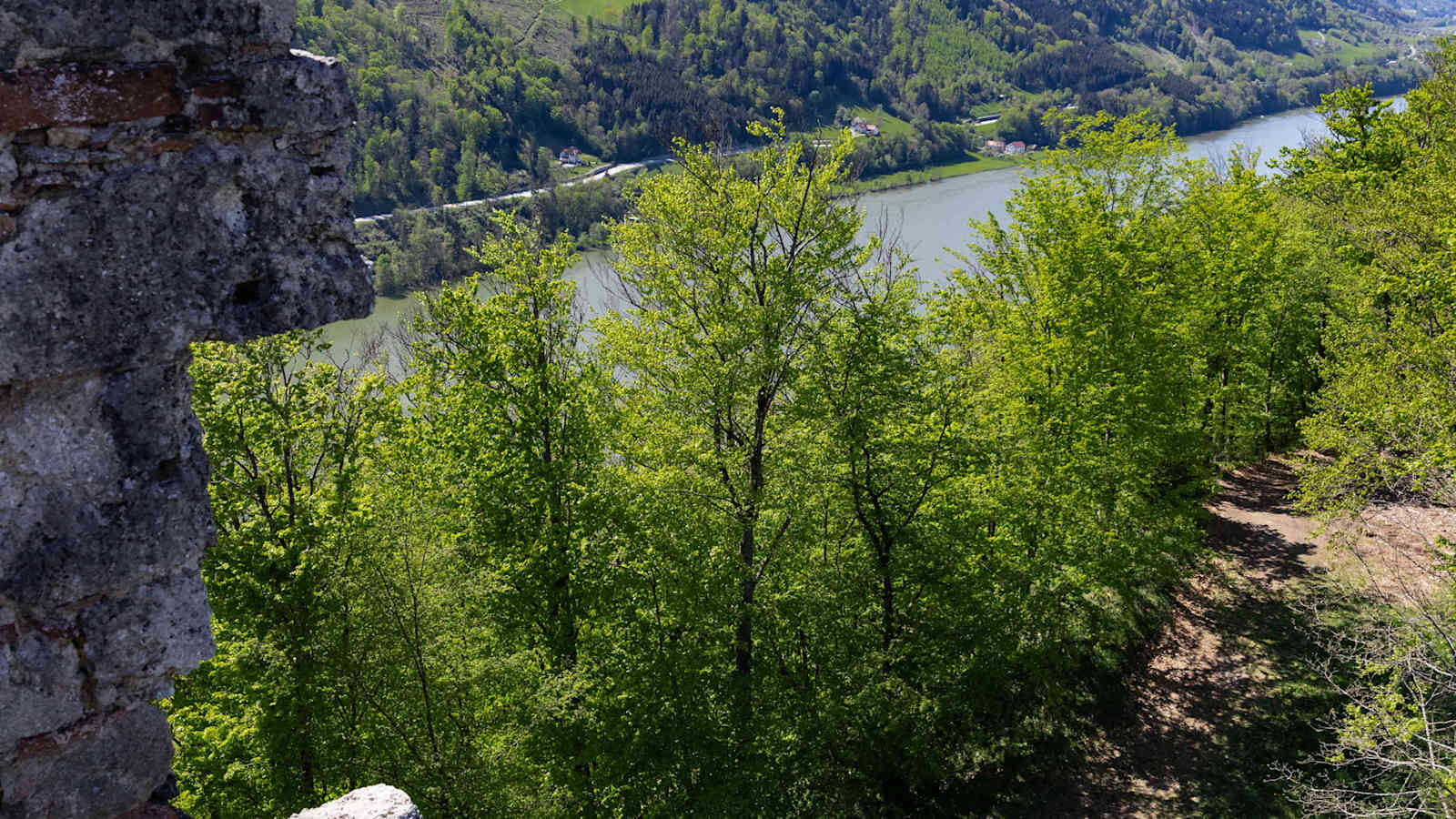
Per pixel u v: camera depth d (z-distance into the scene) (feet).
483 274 54.13
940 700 57.11
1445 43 72.43
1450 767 36.40
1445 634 40.37
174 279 10.28
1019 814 57.72
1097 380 61.77
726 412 50.52
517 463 51.16
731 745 48.78
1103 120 73.31
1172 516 68.33
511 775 42.34
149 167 10.03
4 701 9.87
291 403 46.37
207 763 42.91
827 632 54.44
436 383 54.24
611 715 48.24
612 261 55.62
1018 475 59.52
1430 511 71.00
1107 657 69.51
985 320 67.97
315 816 14.70
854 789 57.36
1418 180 63.26
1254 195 89.97
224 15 10.11
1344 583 69.56
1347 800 48.11
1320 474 60.90
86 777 10.52
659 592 51.21
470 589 43.73
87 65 9.56
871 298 53.36
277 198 10.91
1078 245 63.82
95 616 10.24
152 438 10.41
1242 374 104.42
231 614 42.39
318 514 45.01
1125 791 58.49
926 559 55.62
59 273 9.64
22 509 9.78
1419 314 55.67
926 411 55.72
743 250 50.90
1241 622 71.82
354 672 40.83
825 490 54.54
